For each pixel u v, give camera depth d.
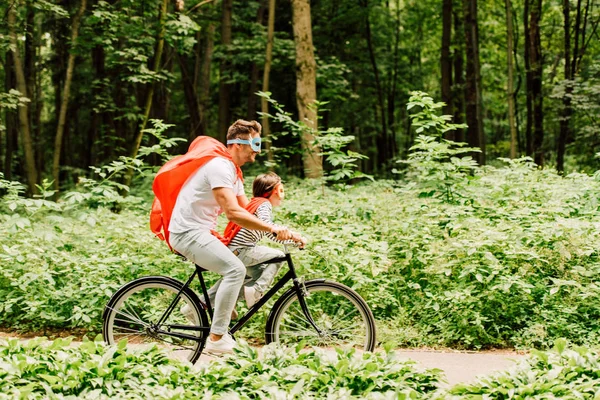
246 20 22.20
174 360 4.22
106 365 3.93
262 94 9.59
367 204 8.10
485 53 26.41
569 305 6.07
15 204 7.08
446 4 20.03
